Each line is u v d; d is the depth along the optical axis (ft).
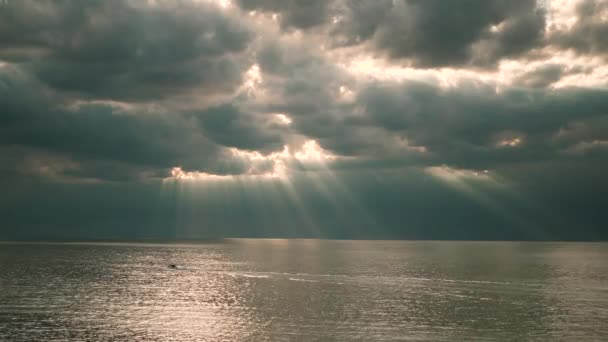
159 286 303.48
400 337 174.91
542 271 416.26
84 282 321.73
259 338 172.96
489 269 438.40
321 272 403.34
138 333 177.68
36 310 217.97
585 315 210.59
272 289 292.40
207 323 194.80
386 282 330.95
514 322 197.67
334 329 185.88
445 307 229.66
